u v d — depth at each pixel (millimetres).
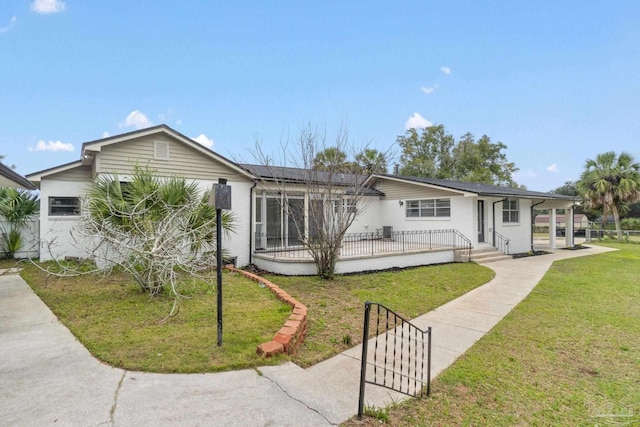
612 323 6102
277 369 3932
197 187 9945
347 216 9250
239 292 7234
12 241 11258
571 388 3820
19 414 2902
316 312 6371
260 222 12219
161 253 6094
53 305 6105
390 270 11195
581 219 43844
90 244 8617
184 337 4660
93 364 3871
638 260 14438
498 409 3361
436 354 4758
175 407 3076
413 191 16484
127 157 9680
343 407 3246
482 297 8094
